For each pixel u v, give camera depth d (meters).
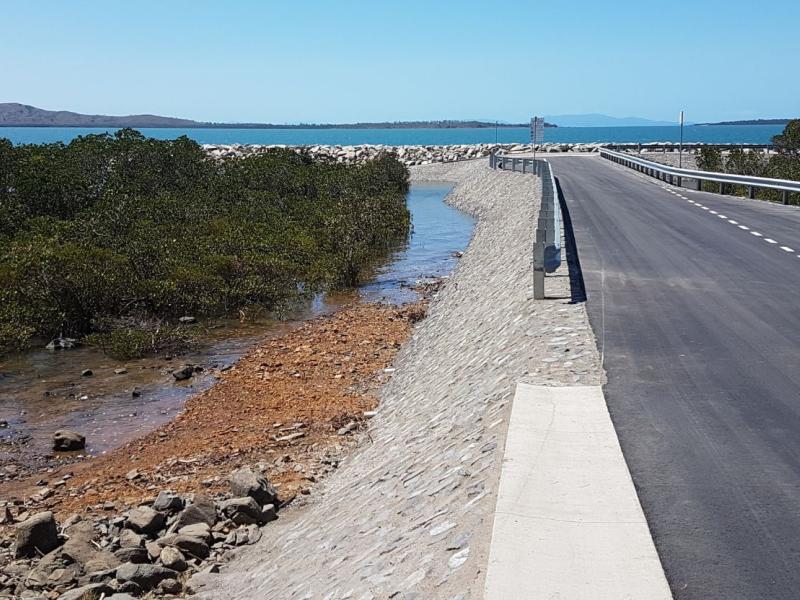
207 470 10.89
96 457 11.52
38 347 17.48
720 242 19.80
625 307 12.67
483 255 26.36
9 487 10.52
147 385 14.86
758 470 6.53
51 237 23.25
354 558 6.49
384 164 60.16
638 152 74.75
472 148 92.38
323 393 14.18
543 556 5.10
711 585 4.85
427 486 7.17
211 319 20.11
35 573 7.72
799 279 14.80
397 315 20.41
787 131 47.75
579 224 24.17
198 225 27.27
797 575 4.94
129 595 7.08
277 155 50.34
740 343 10.46
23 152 36.06
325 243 27.48
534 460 6.66
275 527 8.94
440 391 11.62
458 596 4.77
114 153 38.06
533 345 10.51
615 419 7.75
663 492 6.15
